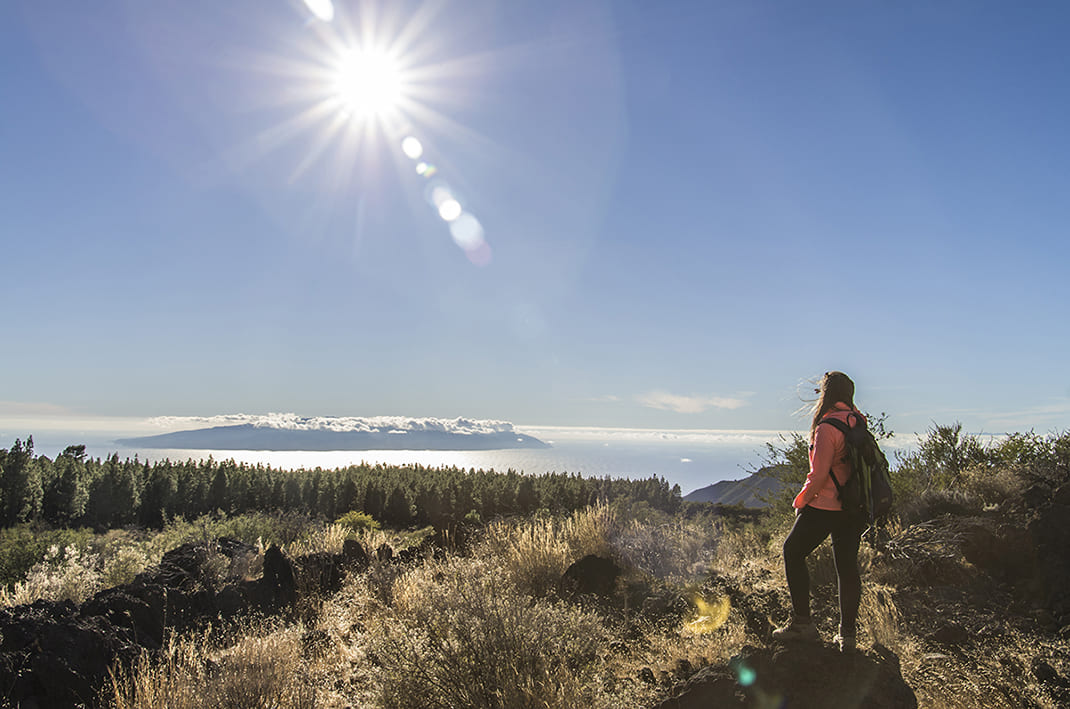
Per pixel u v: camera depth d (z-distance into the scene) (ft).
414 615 20.18
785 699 12.59
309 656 19.74
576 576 26.16
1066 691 14.43
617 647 19.19
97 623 18.43
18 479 121.49
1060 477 26.25
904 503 30.53
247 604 25.29
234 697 15.12
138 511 142.00
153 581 25.35
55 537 55.52
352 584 27.81
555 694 14.14
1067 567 20.18
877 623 19.19
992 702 14.35
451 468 176.14
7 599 26.63
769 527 34.96
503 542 32.65
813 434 13.98
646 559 28.89
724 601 22.02
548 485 131.34
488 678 14.80
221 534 60.29
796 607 13.71
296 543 47.91
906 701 12.39
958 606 20.52
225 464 162.81
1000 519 24.76
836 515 13.32
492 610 17.12
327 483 162.50
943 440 37.01
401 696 14.96
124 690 16.12
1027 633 18.34
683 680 15.51
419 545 36.83
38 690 15.46
